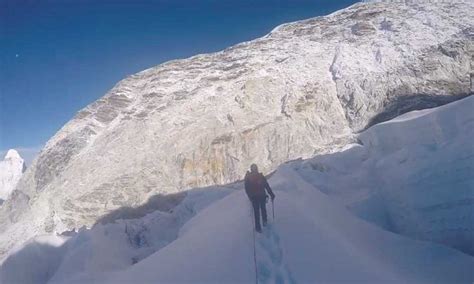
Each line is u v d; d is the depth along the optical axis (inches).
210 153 1455.5
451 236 437.7
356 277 319.9
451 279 355.9
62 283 490.9
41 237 613.9
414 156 501.4
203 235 445.7
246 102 1621.6
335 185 603.5
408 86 1504.7
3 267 567.8
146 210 1264.8
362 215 522.9
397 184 510.0
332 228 413.1
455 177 443.2
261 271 338.3
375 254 398.9
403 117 603.8
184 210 770.8
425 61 1592.0
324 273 324.2
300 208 453.4
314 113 1526.8
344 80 1620.3
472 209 422.6
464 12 1841.8
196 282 334.0
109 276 463.5
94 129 1691.7
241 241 390.3
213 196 770.8
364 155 656.4
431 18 1834.4
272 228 406.6
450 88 1491.1
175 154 1460.4
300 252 355.6
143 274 383.6
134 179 1382.9
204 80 1812.3
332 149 1259.2
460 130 469.1
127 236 690.8
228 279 331.0
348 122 1467.8
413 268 383.2
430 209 460.8
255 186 405.1
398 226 500.7
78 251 548.7
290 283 315.3
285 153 1406.3
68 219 1279.5
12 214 1493.6
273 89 1663.4
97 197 1333.7
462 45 1632.6
